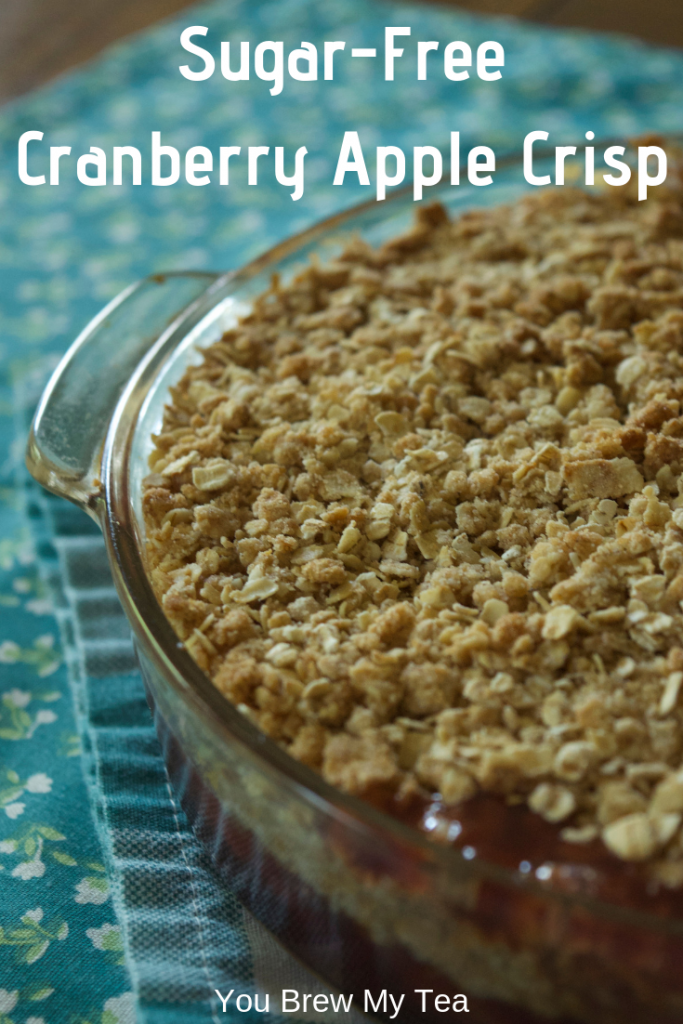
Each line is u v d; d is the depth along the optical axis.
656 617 0.37
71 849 0.41
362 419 0.43
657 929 0.31
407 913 0.33
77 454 0.42
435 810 0.34
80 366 0.45
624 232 0.50
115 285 0.62
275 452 0.42
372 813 0.33
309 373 0.45
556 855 0.33
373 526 0.40
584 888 0.33
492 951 0.33
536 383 0.45
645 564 0.38
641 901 0.33
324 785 0.33
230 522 0.41
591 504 0.40
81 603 0.47
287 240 0.50
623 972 0.32
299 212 0.66
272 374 0.46
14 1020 0.37
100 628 0.47
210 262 0.63
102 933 0.39
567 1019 0.34
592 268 0.49
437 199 0.53
